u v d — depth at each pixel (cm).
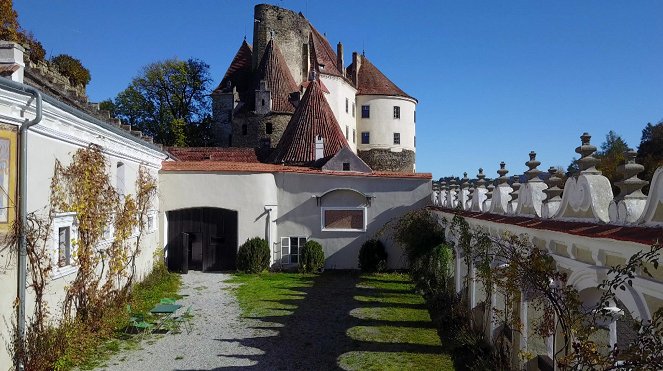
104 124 1346
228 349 1218
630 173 632
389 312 1594
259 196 2300
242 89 5778
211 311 1583
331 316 1538
